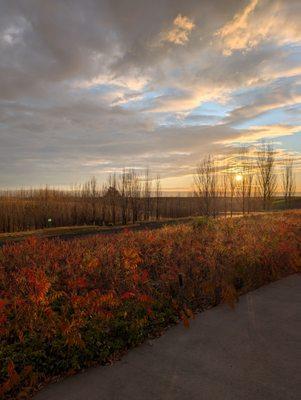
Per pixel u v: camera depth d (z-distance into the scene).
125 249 10.22
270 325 6.66
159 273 9.06
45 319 6.00
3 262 9.22
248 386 4.57
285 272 10.86
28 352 5.08
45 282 7.00
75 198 43.97
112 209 40.75
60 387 4.66
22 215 33.09
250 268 9.57
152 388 4.57
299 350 5.59
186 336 6.20
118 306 6.77
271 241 12.57
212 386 4.59
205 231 14.70
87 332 5.64
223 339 6.05
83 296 7.01
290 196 55.25
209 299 8.03
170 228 15.66
